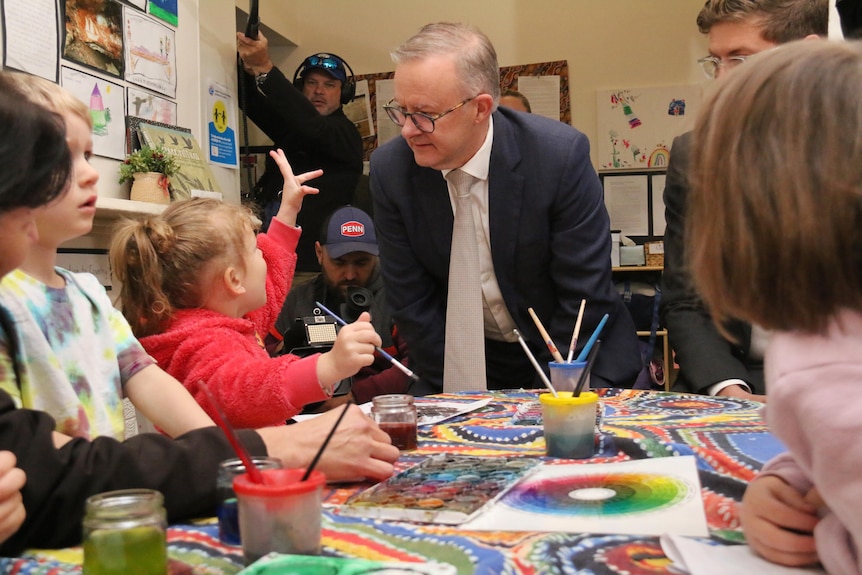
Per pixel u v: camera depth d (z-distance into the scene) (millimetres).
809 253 568
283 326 2676
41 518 761
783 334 618
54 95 1123
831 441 563
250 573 615
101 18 2332
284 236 1910
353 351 1311
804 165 571
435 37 1794
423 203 1971
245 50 3422
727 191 610
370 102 4727
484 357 1973
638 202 4574
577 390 1129
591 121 4602
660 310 2115
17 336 1002
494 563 673
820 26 1845
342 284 2703
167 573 668
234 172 3334
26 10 2012
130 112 2488
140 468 804
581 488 904
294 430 972
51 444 779
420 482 945
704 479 927
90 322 1158
